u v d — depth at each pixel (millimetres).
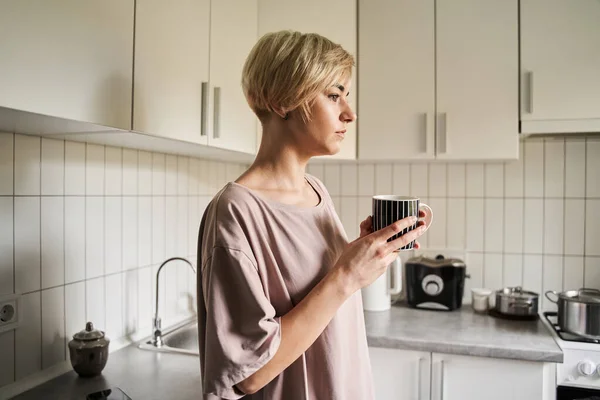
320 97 792
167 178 1750
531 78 1796
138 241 1603
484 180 2186
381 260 767
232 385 681
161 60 1144
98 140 1302
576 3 1766
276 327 684
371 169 2320
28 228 1198
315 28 1819
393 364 1702
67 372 1301
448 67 1885
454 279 2029
